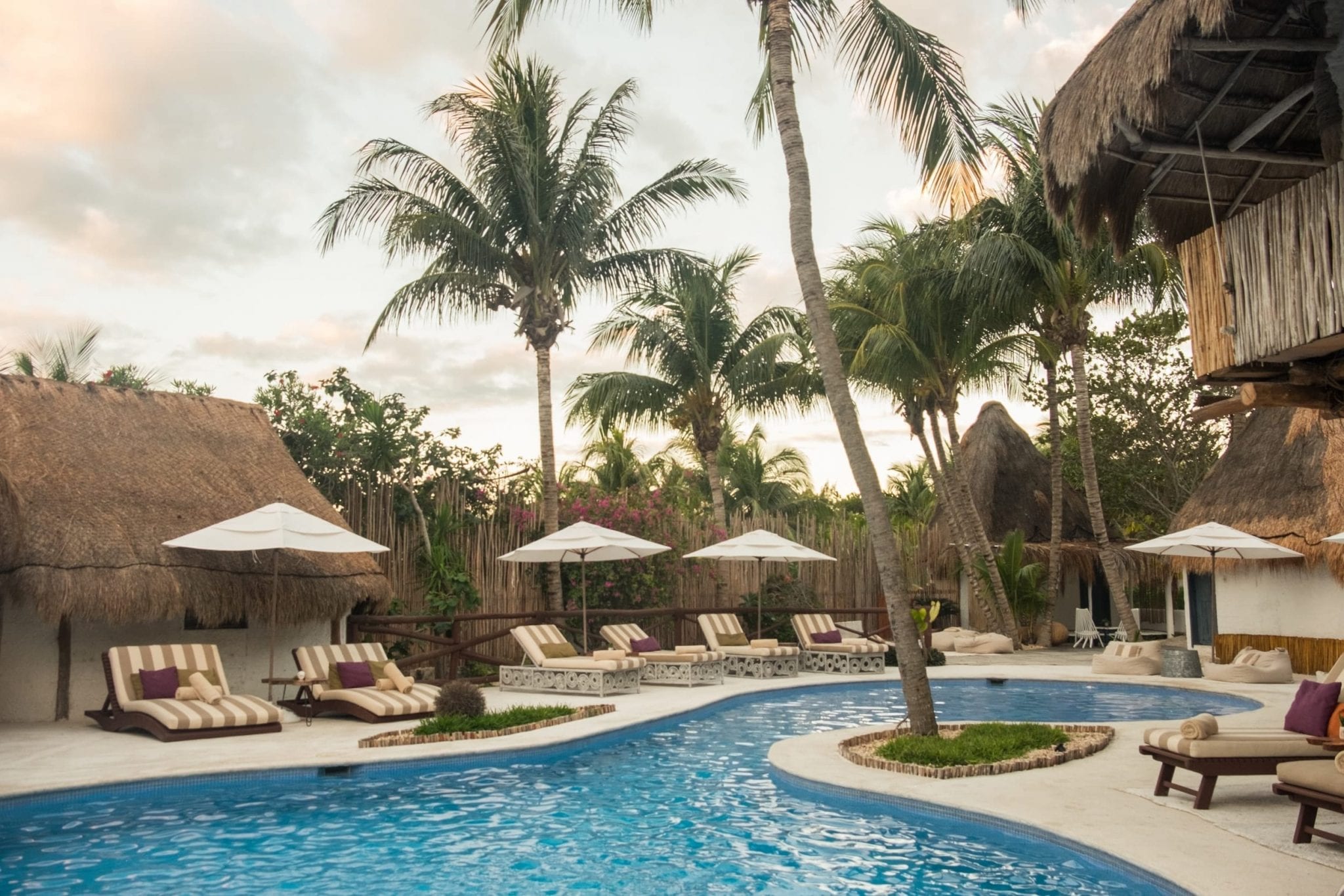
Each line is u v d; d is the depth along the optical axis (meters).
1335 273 5.86
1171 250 8.35
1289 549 16.92
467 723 10.68
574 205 18.17
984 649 22.56
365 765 9.18
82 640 12.34
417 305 17.70
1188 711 13.85
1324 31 6.49
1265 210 6.50
